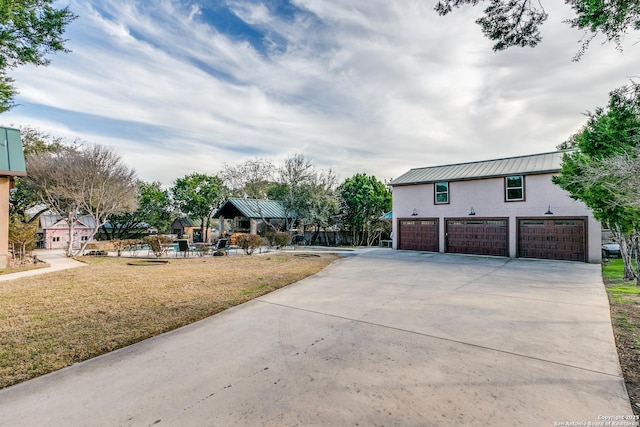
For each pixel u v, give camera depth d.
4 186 10.91
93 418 2.57
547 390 2.94
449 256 14.69
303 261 13.12
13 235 12.35
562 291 7.21
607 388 2.98
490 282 8.34
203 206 34.84
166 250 16.33
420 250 17.23
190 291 7.31
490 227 14.80
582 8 4.37
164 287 7.74
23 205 22.47
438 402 2.74
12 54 10.31
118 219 33.12
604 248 15.43
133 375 3.33
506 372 3.29
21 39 10.27
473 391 2.92
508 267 11.11
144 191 34.34
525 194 13.83
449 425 2.42
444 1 4.72
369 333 4.51
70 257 15.46
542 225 13.42
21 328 4.77
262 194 27.02
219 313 5.63
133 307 5.96
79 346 4.11
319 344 4.12
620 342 4.12
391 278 9.02
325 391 2.94
